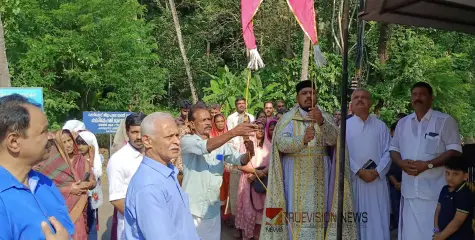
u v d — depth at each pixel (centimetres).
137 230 235
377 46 1380
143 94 1430
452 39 1455
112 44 1245
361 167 455
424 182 426
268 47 1602
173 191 243
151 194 229
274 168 434
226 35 1828
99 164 515
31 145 185
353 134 459
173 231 229
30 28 1188
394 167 591
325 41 1505
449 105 1323
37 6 1196
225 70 1412
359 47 889
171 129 244
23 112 183
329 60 1380
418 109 435
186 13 2031
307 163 428
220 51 1847
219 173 389
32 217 180
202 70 1684
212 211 384
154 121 244
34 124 186
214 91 1362
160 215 227
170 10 1862
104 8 1261
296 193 430
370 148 457
